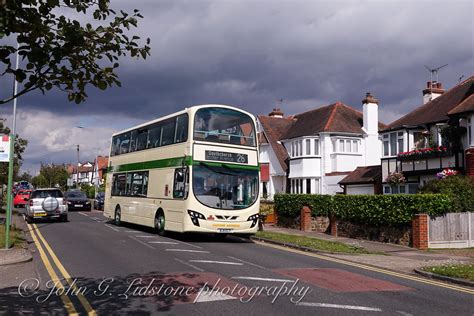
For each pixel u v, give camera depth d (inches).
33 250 545.3
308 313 285.3
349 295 339.0
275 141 1712.6
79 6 209.5
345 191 1343.5
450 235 676.7
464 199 701.9
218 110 684.7
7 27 194.1
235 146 683.4
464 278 403.2
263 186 1750.7
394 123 1264.8
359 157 1503.4
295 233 856.3
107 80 221.1
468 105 941.8
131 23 219.0
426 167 1043.3
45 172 3636.8
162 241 653.3
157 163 763.4
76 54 209.9
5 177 1087.6
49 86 212.4
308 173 1499.8
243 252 569.6
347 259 543.2
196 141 660.1
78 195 1544.0
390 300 326.6
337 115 1552.7
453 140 977.5
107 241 639.1
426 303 320.8
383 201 725.3
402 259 547.2
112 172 986.7
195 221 641.6
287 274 419.2
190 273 407.5
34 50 198.5
